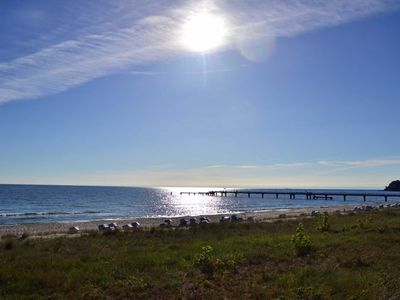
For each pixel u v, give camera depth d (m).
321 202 116.56
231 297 10.60
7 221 51.03
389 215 36.41
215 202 119.25
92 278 12.20
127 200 121.19
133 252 17.23
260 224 31.44
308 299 10.40
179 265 14.24
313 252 16.59
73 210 76.56
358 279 11.68
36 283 11.62
